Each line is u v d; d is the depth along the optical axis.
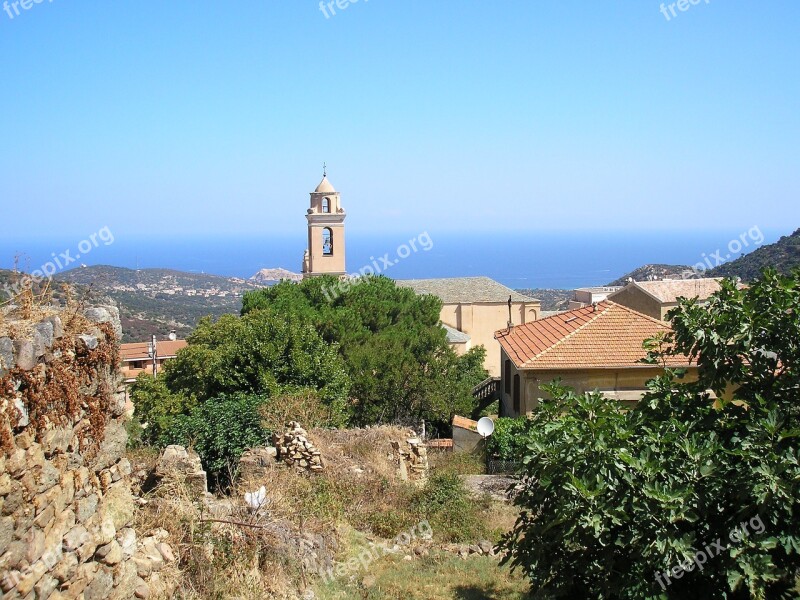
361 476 17.64
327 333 32.72
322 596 11.80
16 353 6.17
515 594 12.91
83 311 7.84
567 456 10.10
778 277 10.99
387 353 29.97
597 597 10.27
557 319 29.83
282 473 16.41
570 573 10.65
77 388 7.11
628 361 24.53
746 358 10.88
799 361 10.27
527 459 10.71
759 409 10.06
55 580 6.43
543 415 11.54
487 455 25.09
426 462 20.62
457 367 35.88
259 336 25.53
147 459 14.87
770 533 9.28
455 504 17.75
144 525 10.02
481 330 54.62
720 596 9.78
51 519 6.46
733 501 9.42
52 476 6.52
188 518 10.84
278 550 11.77
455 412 30.36
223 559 10.52
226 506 12.61
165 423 22.89
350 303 37.69
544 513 10.97
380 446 19.56
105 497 7.70
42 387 6.44
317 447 17.77
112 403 7.98
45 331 6.63
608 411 11.21
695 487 9.44
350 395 28.80
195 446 19.30
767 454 9.07
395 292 41.09
